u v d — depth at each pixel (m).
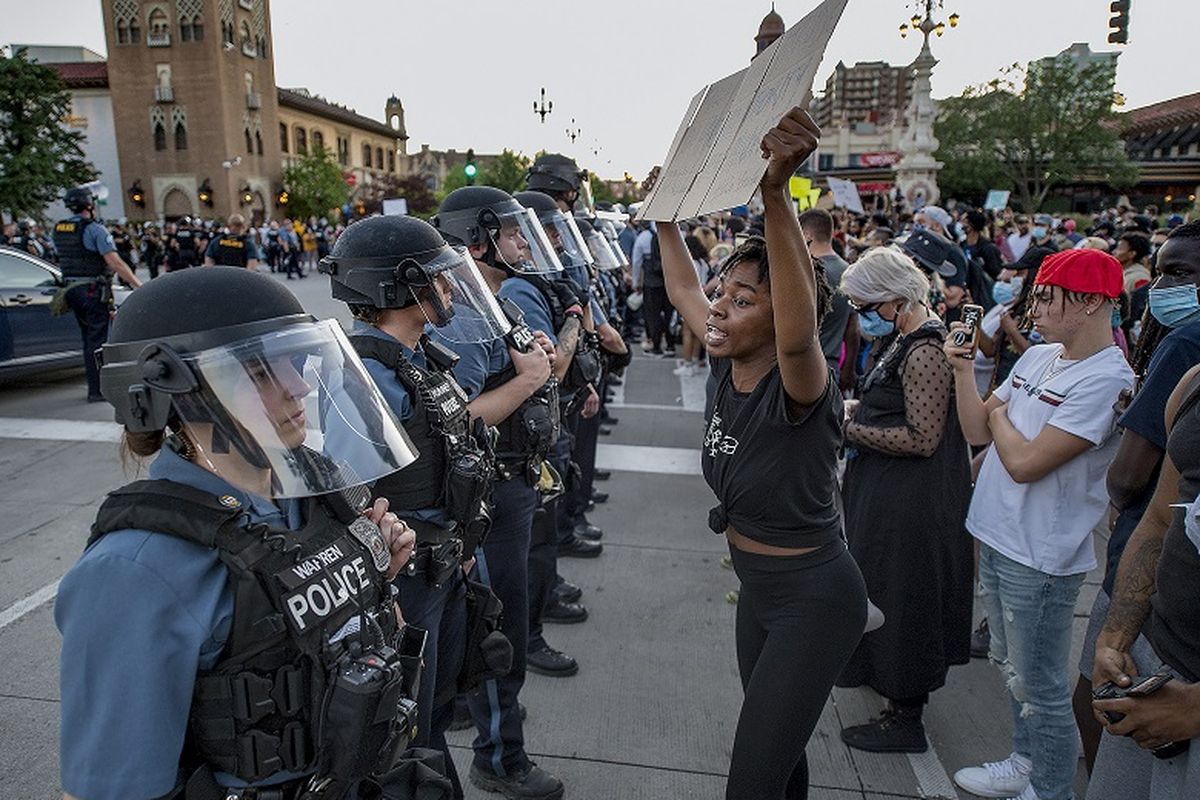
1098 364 2.30
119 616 1.04
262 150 51.53
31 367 7.75
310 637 1.14
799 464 1.89
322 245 35.38
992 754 2.90
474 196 3.05
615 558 4.52
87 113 48.59
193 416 1.13
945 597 2.87
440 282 2.01
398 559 1.43
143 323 1.14
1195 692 1.41
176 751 1.06
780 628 1.96
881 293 2.78
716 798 2.66
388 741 1.25
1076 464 2.36
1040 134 50.31
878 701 3.22
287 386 1.20
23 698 3.07
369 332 1.95
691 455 6.45
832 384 1.95
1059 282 2.30
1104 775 1.75
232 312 1.17
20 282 7.75
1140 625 1.65
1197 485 1.48
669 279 2.49
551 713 3.10
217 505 1.12
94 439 6.40
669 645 3.60
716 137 1.93
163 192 47.00
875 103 109.06
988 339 4.98
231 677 1.10
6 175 30.30
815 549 1.96
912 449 2.69
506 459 2.53
